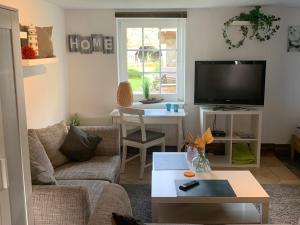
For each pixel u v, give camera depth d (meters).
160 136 4.29
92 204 2.49
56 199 2.25
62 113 4.64
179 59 5.01
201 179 2.99
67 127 3.76
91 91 4.95
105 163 3.40
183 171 3.19
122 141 4.53
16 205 1.74
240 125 4.97
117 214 1.67
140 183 3.98
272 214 3.23
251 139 4.51
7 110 1.63
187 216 2.78
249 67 4.52
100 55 4.87
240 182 2.92
